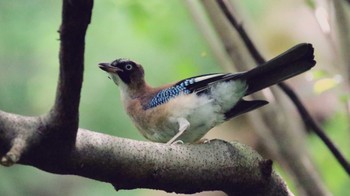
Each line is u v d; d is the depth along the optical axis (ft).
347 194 47.26
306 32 53.67
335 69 40.01
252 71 31.83
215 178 25.58
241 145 26.32
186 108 33.76
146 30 52.19
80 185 60.08
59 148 22.25
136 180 24.00
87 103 55.52
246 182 26.27
